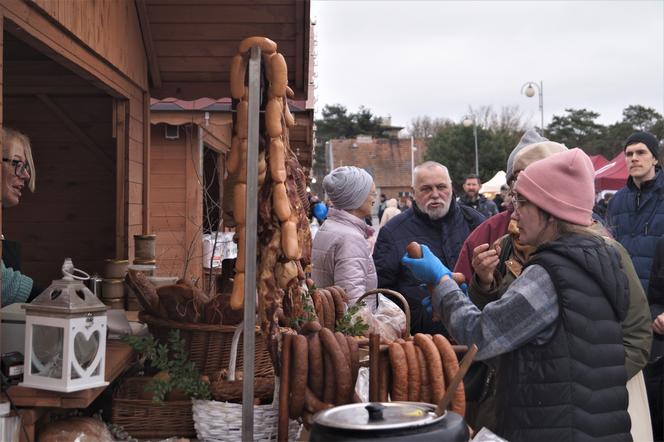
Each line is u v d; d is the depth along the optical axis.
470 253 4.47
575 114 72.06
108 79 4.43
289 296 2.62
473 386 3.30
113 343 3.49
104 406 3.17
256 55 2.38
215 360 3.05
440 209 4.91
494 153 54.88
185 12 4.88
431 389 2.36
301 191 2.69
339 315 3.21
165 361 2.86
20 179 3.47
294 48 5.00
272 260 2.50
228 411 2.72
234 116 2.59
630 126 67.12
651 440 3.06
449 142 55.75
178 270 9.07
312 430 1.99
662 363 4.46
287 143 2.65
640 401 3.08
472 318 2.60
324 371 2.36
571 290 2.47
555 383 2.47
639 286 3.02
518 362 2.56
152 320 3.14
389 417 1.96
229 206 2.72
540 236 2.64
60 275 6.08
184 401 3.06
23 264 6.06
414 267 2.76
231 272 4.27
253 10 4.80
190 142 9.23
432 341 2.43
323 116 95.44
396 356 2.36
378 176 71.81
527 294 2.48
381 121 96.75
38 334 2.64
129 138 4.96
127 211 5.01
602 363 2.50
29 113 5.94
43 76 5.66
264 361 3.13
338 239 4.29
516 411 2.55
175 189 9.27
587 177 2.57
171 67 5.21
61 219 6.05
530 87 35.69
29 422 2.62
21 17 3.01
